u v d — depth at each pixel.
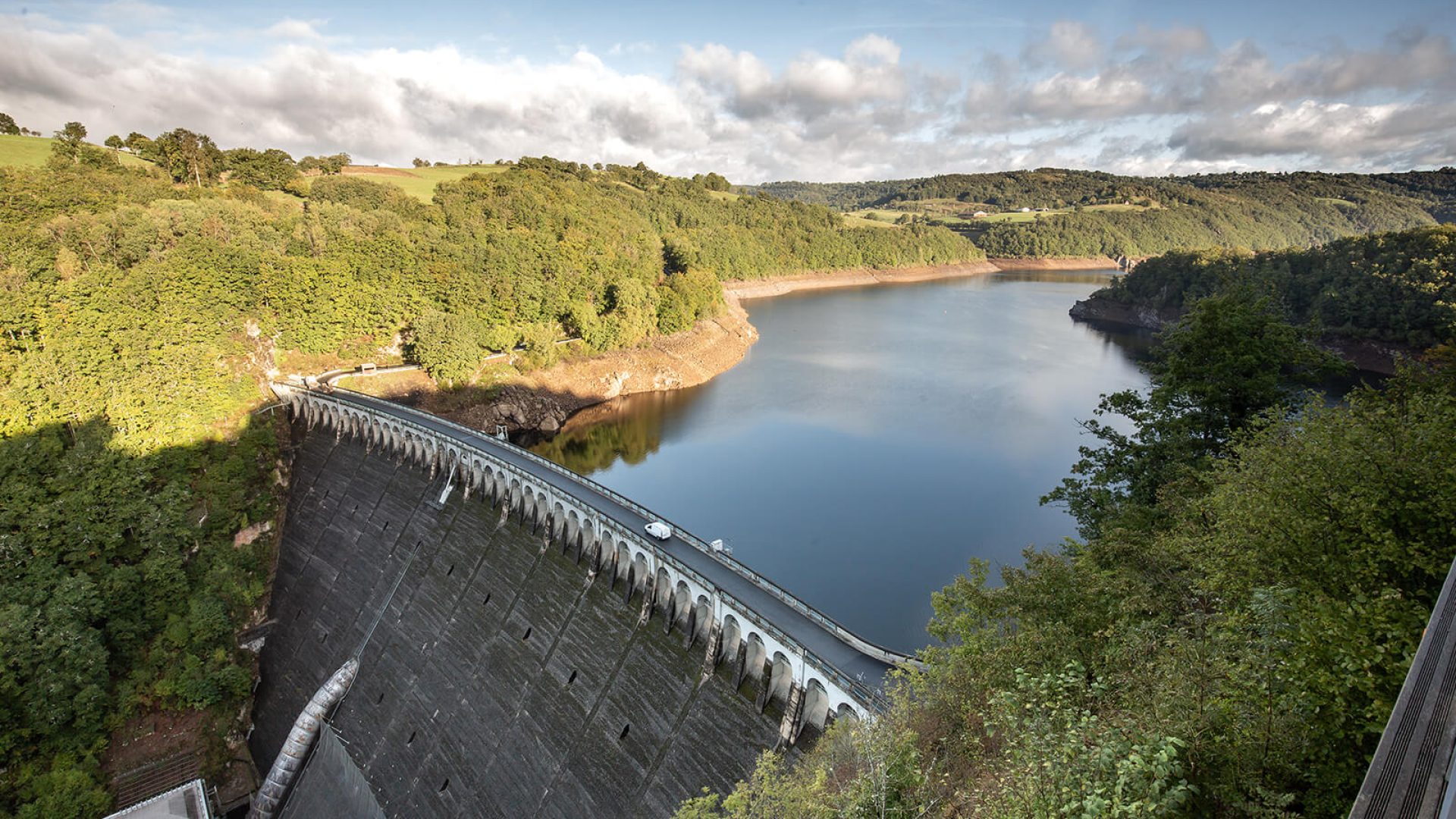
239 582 106.00
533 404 164.62
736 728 59.09
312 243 157.50
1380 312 194.38
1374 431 39.75
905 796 33.72
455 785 75.44
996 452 148.75
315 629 101.12
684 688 64.50
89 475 95.56
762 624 57.69
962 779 33.22
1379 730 23.88
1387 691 25.77
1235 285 73.31
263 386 131.62
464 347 151.00
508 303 171.38
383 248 159.88
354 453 119.38
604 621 74.38
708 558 69.88
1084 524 73.25
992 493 129.12
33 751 78.38
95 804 75.44
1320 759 24.86
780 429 164.12
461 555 93.56
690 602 66.56
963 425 166.00
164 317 120.00
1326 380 189.25
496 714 77.06
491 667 80.75
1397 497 35.69
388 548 102.38
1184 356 71.94
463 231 193.25
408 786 78.75
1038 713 26.05
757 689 59.62
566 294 187.50
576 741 69.38
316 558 109.75
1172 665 27.09
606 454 149.00
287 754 87.19
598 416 173.75
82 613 84.31
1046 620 38.91
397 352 155.38
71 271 123.12
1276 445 44.53
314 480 120.88
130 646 90.75
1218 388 67.06
